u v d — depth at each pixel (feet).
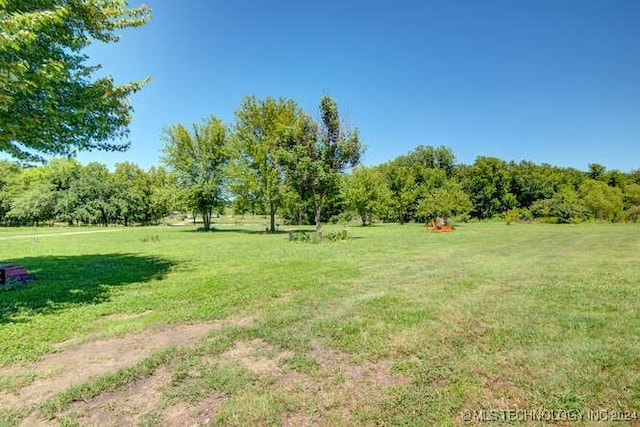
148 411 9.27
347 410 9.15
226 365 11.89
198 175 106.83
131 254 44.50
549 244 50.78
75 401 9.78
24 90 17.06
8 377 11.19
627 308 17.52
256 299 20.74
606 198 134.92
